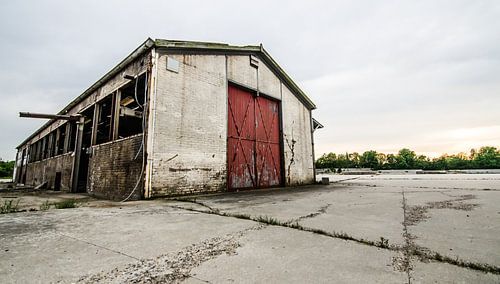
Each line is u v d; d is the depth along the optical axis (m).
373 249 1.81
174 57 6.38
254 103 9.22
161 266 1.51
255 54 9.36
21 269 1.44
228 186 7.49
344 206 3.82
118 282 1.29
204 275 1.39
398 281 1.30
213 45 7.33
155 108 5.73
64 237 2.11
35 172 15.23
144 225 2.56
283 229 2.39
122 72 7.14
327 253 1.73
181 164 6.09
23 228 2.41
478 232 2.21
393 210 3.38
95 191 7.32
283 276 1.37
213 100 7.30
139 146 5.68
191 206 3.99
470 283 1.27
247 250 1.80
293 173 10.60
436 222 2.61
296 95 11.84
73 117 9.38
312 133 12.74
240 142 8.25
